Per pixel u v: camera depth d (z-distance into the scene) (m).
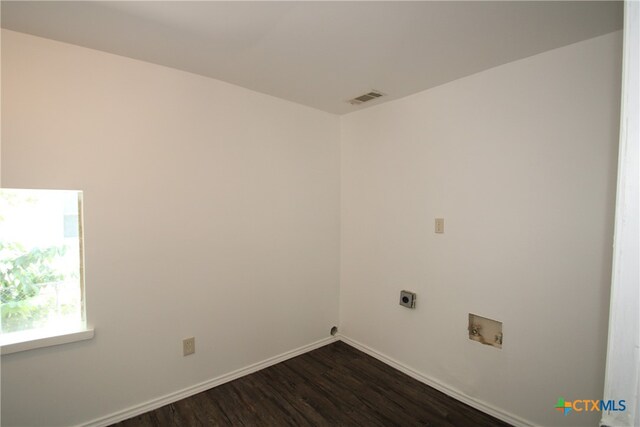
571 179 1.69
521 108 1.86
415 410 2.05
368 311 2.82
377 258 2.74
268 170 2.54
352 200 2.97
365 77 2.15
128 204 1.91
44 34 1.62
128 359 1.93
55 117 1.69
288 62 1.94
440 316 2.28
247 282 2.44
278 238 2.62
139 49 1.79
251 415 1.98
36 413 1.67
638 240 0.56
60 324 1.80
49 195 1.76
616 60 1.55
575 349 1.69
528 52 1.78
